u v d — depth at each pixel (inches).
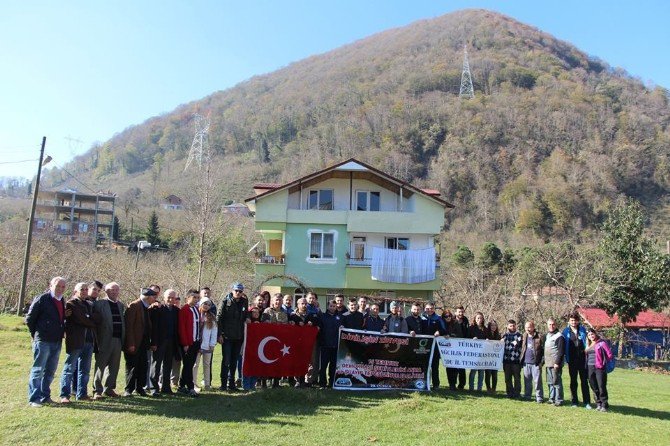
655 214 3189.0
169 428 372.2
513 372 569.9
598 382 522.6
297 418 418.6
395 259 1344.7
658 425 466.3
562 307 1348.4
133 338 456.4
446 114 4785.9
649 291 1338.6
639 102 4694.9
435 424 423.5
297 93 6569.9
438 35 7657.5
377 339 563.5
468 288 1553.9
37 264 1493.6
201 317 509.7
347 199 1443.2
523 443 379.6
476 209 3602.4
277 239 1620.3
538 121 4308.6
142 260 1931.6
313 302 584.7
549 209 3321.9
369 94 5876.0
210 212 1582.2
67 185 4483.3
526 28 7652.6
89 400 437.1
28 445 325.1
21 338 786.2
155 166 4982.8
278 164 4650.6
